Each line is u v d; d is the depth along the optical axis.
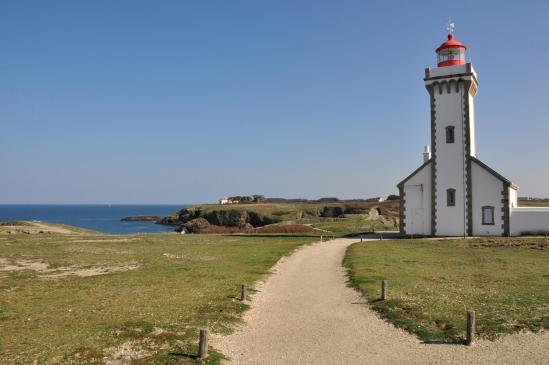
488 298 21.33
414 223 56.41
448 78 54.91
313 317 19.30
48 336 15.74
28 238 54.84
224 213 111.44
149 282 26.03
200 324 17.42
